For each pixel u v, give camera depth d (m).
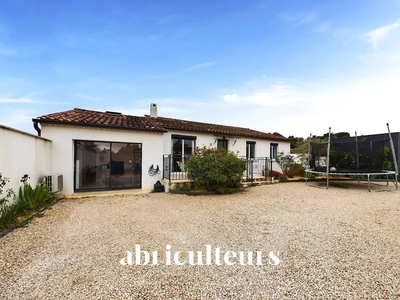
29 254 3.47
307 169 12.99
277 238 4.27
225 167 9.13
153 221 5.36
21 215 5.59
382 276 2.84
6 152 5.36
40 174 7.31
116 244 3.92
